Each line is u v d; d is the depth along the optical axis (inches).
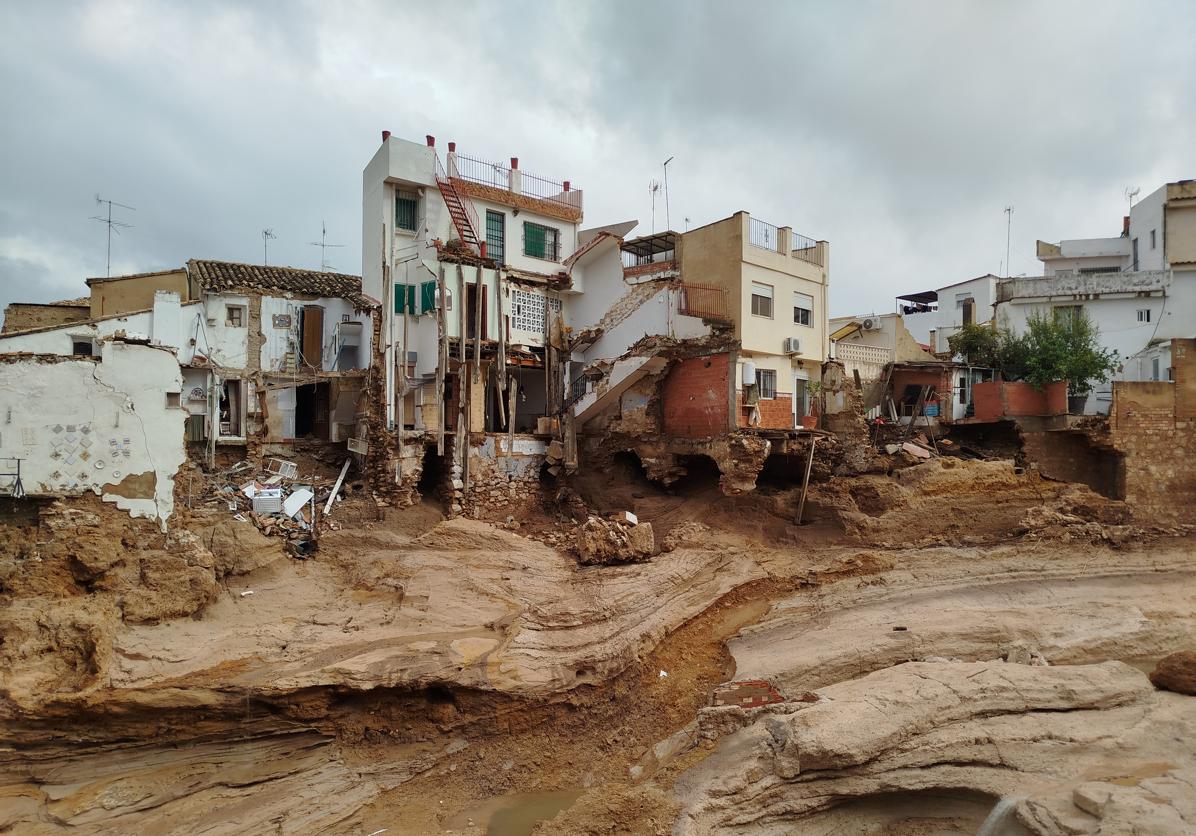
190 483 992.9
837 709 593.0
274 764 636.7
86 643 643.5
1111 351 1514.5
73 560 715.4
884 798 567.8
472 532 986.1
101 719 599.5
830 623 858.1
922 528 1080.2
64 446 752.3
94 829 558.9
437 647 715.4
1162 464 1185.4
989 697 626.5
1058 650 786.2
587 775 673.0
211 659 662.5
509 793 649.0
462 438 1075.9
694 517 1098.7
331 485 1122.7
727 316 1267.2
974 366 1526.8
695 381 1105.4
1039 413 1327.5
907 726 581.9
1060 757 563.8
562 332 1343.5
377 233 1309.1
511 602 828.0
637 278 1433.3
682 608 869.2
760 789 552.4
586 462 1235.2
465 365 1118.4
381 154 1286.9
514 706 699.4
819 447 1206.9
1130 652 805.2
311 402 1381.6
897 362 1519.4
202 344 1251.2
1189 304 1509.6
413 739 677.9
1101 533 1047.0
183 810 584.4
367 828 594.9
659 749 672.4
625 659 766.5
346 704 668.1
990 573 962.7
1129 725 596.7
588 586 869.8
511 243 1401.3
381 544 962.7
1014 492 1136.2
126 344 783.1
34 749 589.9
